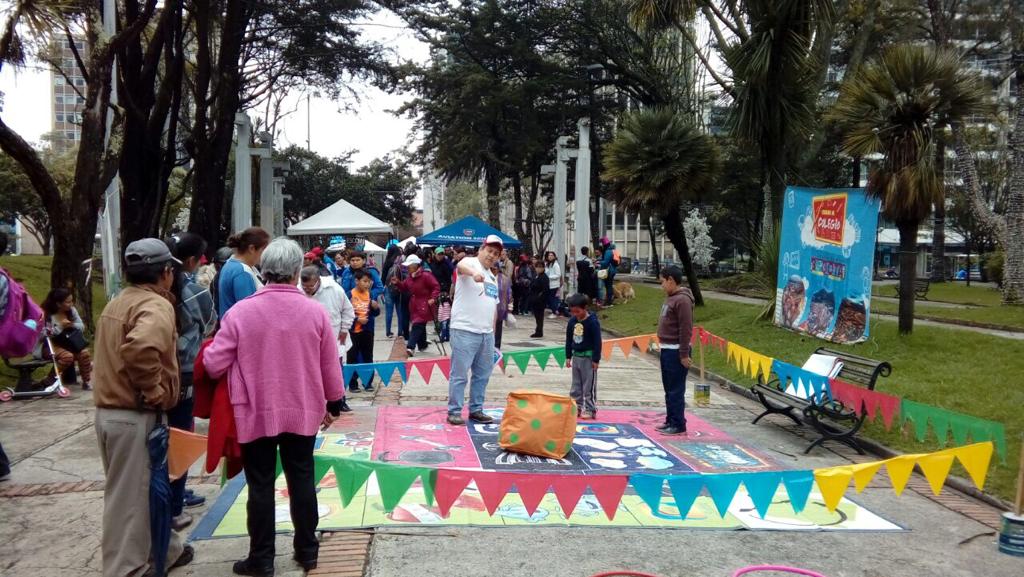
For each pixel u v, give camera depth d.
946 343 10.28
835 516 5.42
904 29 23.81
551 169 25.83
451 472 4.03
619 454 6.76
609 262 22.39
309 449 4.07
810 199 12.27
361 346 9.52
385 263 15.81
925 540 4.99
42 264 20.02
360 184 58.00
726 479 4.12
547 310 23.66
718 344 9.38
